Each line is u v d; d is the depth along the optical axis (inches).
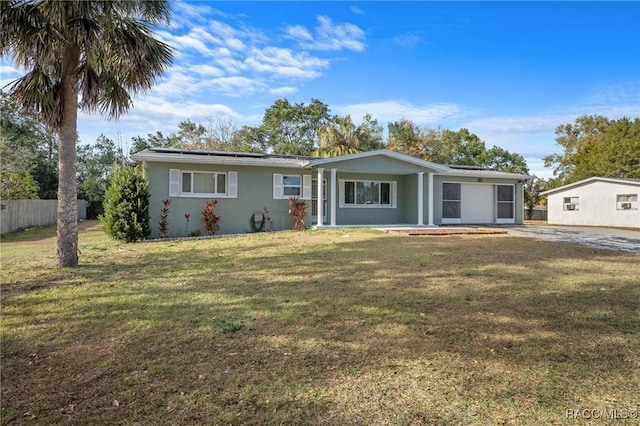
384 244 430.9
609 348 137.1
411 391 108.0
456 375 117.3
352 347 139.9
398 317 173.3
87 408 100.7
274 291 222.7
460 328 158.7
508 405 100.0
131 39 289.7
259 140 1398.9
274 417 95.7
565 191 889.5
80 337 152.6
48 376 119.5
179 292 221.3
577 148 1395.2
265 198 592.7
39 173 1136.8
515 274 266.1
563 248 399.5
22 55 276.8
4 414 98.0
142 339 149.3
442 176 735.1
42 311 186.5
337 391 108.3
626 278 252.7
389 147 1347.2
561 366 122.7
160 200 535.2
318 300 202.2
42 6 256.7
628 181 751.7
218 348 139.7
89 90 294.4
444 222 741.9
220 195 567.2
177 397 105.7
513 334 151.5
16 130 1083.9
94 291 224.5
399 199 724.0
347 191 690.2
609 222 789.9
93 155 1346.0
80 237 564.7
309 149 1390.3
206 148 1326.3
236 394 107.0
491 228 650.2
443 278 254.5
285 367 123.8
